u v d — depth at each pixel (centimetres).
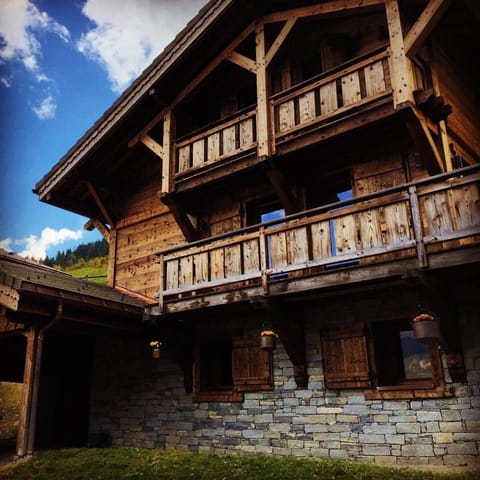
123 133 1026
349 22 862
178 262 816
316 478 577
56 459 735
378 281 614
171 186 918
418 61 718
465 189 548
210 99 1048
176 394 912
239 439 805
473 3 680
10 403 1747
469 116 887
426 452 629
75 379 1104
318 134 746
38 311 719
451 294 640
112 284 1134
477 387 612
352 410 700
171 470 665
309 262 655
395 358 721
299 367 750
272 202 919
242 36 882
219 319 877
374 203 613
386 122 702
